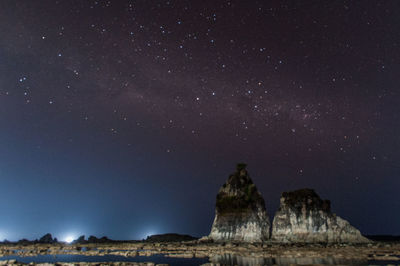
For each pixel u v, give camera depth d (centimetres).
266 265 2958
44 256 4350
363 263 2997
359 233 5997
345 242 5797
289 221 6341
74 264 3080
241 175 6981
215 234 6450
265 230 6391
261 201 6731
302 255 3566
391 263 2972
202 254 4034
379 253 3691
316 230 6078
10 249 5622
